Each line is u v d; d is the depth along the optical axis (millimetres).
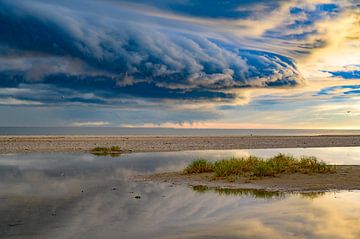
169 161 30219
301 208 12453
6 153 37438
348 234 9219
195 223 10398
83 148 44125
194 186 17625
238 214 11547
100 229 9789
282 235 9141
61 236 9188
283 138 80062
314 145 57219
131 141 59250
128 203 13250
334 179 18938
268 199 14273
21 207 12453
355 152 42344
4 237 9086
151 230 9688
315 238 8867
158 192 15828
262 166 20531
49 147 44625
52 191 15695
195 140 64875
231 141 63844
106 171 23281
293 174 20719
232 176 20141
